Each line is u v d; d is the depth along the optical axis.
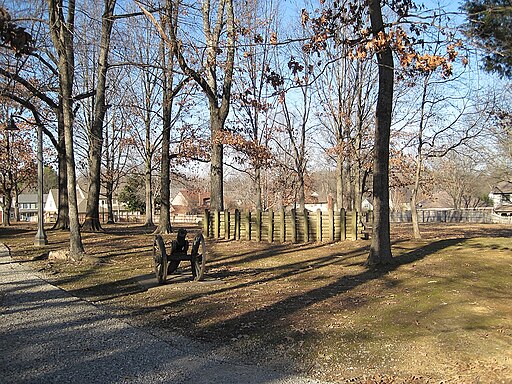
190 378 5.00
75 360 5.54
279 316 7.55
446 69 8.35
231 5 19.30
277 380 4.96
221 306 8.27
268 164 26.05
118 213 61.31
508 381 4.95
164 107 23.50
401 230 29.94
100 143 24.17
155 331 6.78
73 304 8.52
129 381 4.90
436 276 10.63
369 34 9.55
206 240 20.08
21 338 6.41
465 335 6.33
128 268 12.67
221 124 21.62
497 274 10.88
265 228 19.69
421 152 19.38
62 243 18.80
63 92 14.12
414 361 5.54
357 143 27.44
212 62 15.70
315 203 60.62
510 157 29.72
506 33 9.31
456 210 56.38
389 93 11.93
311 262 13.59
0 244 19.09
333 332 6.66
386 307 8.02
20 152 36.88
